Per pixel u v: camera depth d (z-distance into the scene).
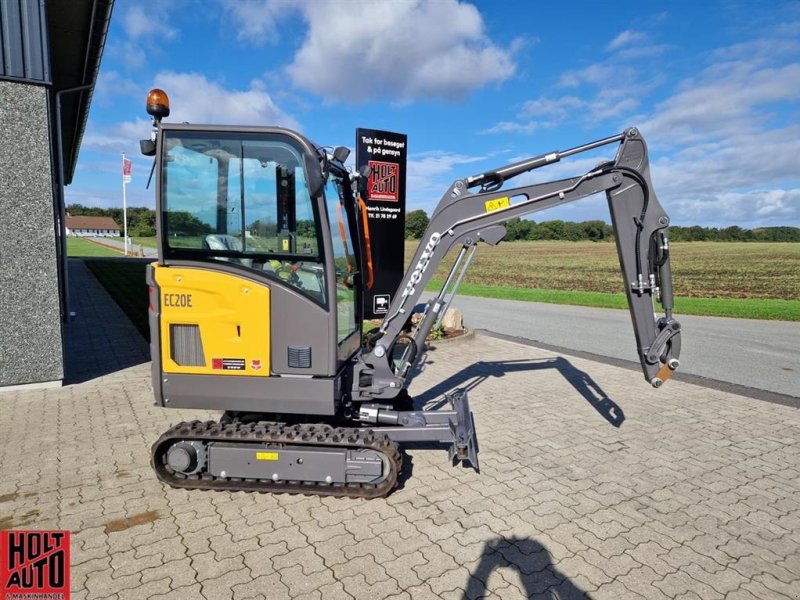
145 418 5.50
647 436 5.29
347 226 4.65
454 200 4.52
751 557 3.29
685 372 7.93
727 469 4.54
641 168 4.48
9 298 6.07
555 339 10.72
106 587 2.91
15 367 6.22
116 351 8.48
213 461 3.93
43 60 5.84
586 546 3.37
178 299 3.81
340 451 3.89
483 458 4.72
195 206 3.79
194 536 3.42
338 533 3.48
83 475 4.24
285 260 3.82
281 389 3.83
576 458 4.75
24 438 4.95
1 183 5.82
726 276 27.02
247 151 3.79
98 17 8.73
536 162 4.52
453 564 3.17
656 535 3.52
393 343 4.49
